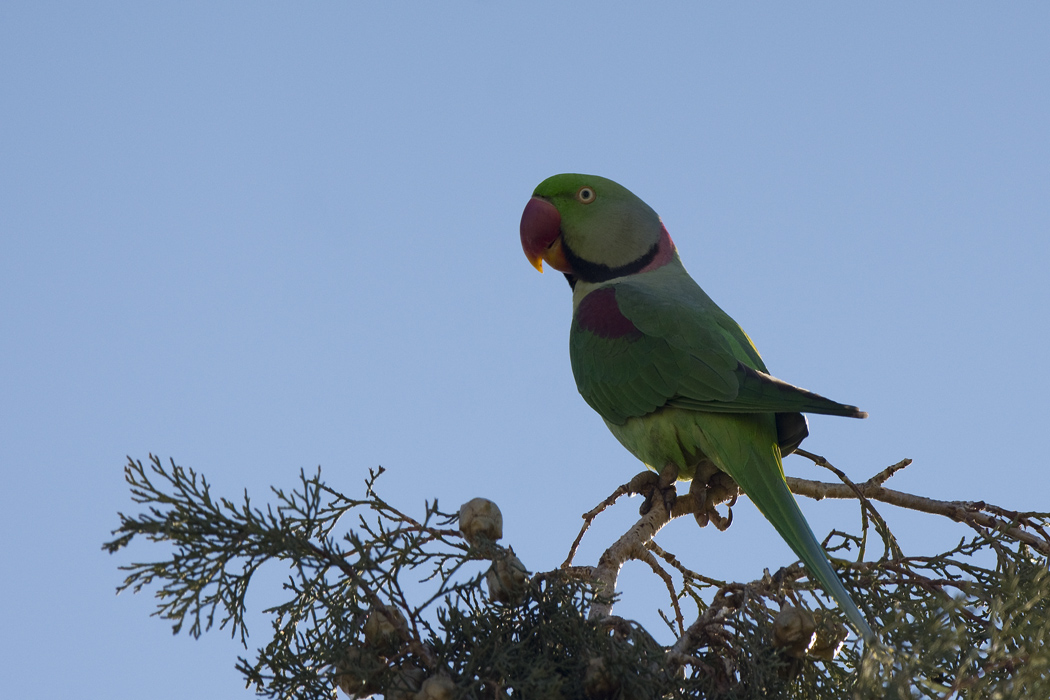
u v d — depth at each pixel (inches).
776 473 327.6
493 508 213.8
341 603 212.2
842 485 310.0
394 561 212.7
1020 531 271.6
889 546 261.6
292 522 220.2
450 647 206.2
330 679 205.5
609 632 214.2
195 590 205.5
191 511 205.3
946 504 291.3
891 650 206.7
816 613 223.8
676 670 209.0
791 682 219.1
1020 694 197.0
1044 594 228.2
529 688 193.3
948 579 242.1
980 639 232.1
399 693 197.9
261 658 211.3
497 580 207.3
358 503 236.2
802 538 277.4
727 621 216.7
